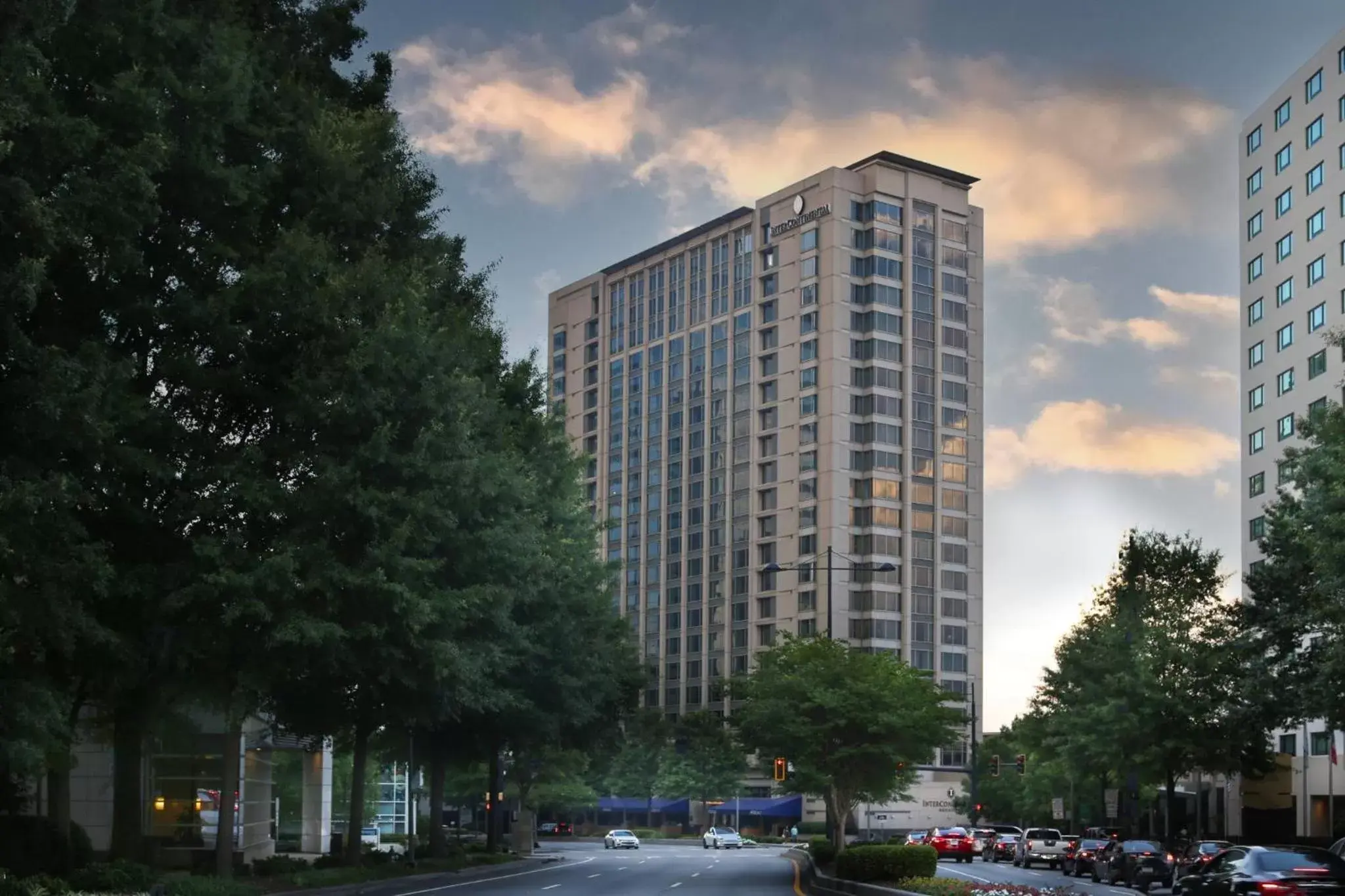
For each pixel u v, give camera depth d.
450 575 34.19
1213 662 62.41
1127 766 65.44
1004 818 124.19
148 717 32.94
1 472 23.22
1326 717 43.66
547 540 52.78
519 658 48.12
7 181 21.75
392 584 29.58
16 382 23.17
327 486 29.19
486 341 41.72
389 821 125.94
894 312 152.50
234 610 28.02
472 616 36.34
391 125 34.28
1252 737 59.94
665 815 154.38
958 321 156.38
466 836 102.25
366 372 29.92
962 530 154.00
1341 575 35.12
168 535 29.62
